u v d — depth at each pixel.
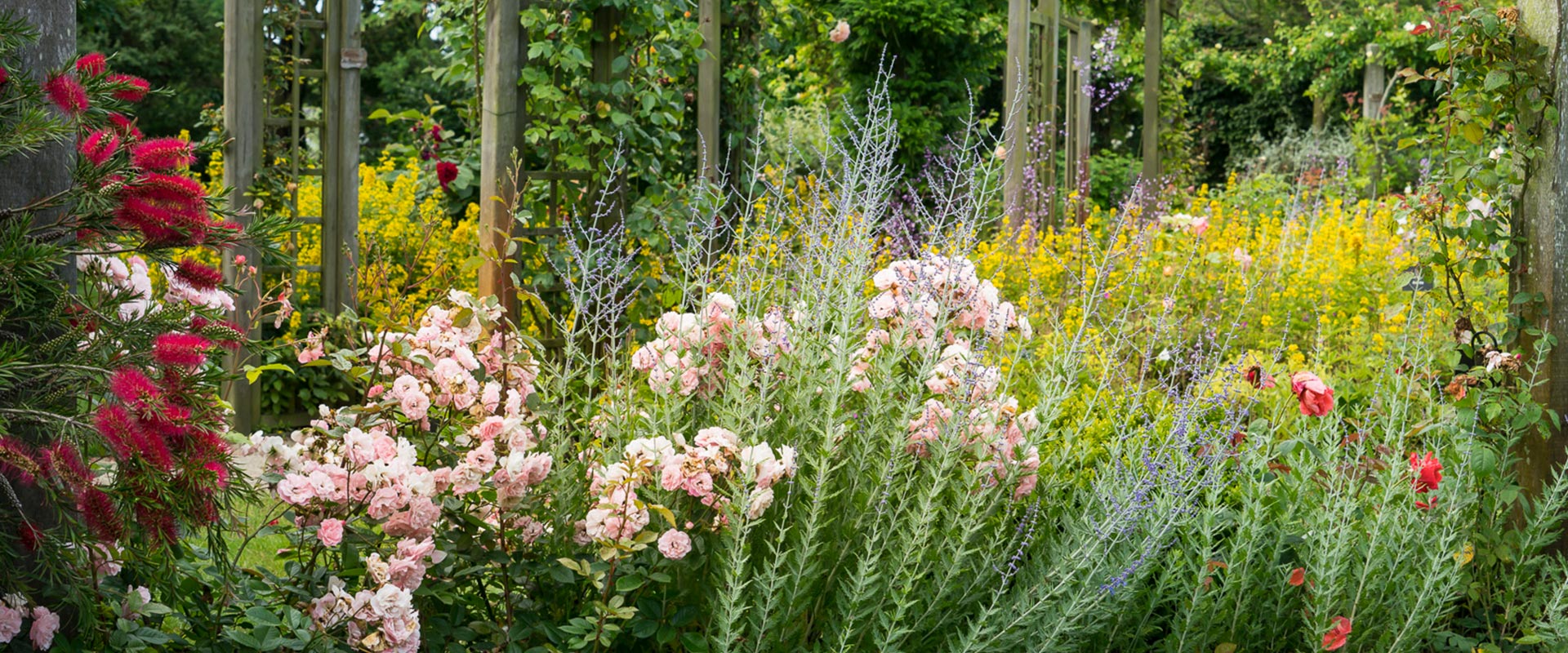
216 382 2.01
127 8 15.23
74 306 2.04
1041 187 8.05
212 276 2.08
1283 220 9.21
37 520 2.19
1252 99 18.27
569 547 2.64
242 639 2.19
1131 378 4.16
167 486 1.87
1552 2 3.30
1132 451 2.94
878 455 2.74
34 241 1.99
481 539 2.54
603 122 5.20
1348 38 16.33
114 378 1.85
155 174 1.99
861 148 3.05
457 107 6.62
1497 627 3.24
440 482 2.46
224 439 2.11
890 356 2.74
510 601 2.58
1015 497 2.83
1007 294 5.90
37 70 2.21
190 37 16.36
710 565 2.60
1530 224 3.39
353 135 5.55
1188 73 17.89
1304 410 3.18
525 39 5.09
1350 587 3.01
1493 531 3.20
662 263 4.98
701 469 2.42
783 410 2.79
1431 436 3.52
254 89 5.20
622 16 5.24
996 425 2.72
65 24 2.27
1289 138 15.02
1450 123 3.53
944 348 2.93
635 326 5.05
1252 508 2.91
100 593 2.22
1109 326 3.36
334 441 2.50
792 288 3.11
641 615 2.54
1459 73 3.45
